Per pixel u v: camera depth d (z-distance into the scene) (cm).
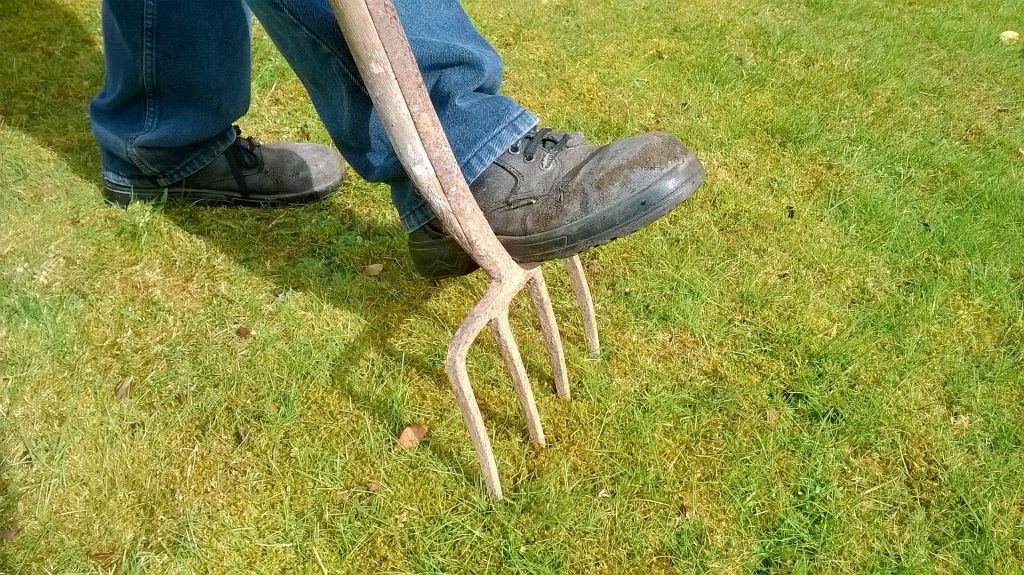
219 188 218
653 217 133
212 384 175
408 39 132
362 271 207
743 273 209
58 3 311
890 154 254
